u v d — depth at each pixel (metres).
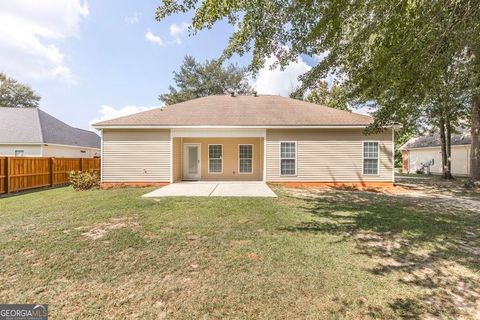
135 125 11.70
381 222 5.89
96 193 9.68
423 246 4.46
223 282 3.19
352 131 12.06
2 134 17.80
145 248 4.21
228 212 6.55
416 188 12.17
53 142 18.89
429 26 3.63
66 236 4.68
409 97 5.24
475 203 8.39
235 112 13.37
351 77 5.20
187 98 28.81
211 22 3.49
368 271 3.52
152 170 12.06
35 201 8.32
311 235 4.95
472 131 12.32
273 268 3.56
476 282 3.27
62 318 2.54
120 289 3.04
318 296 2.92
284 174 12.17
